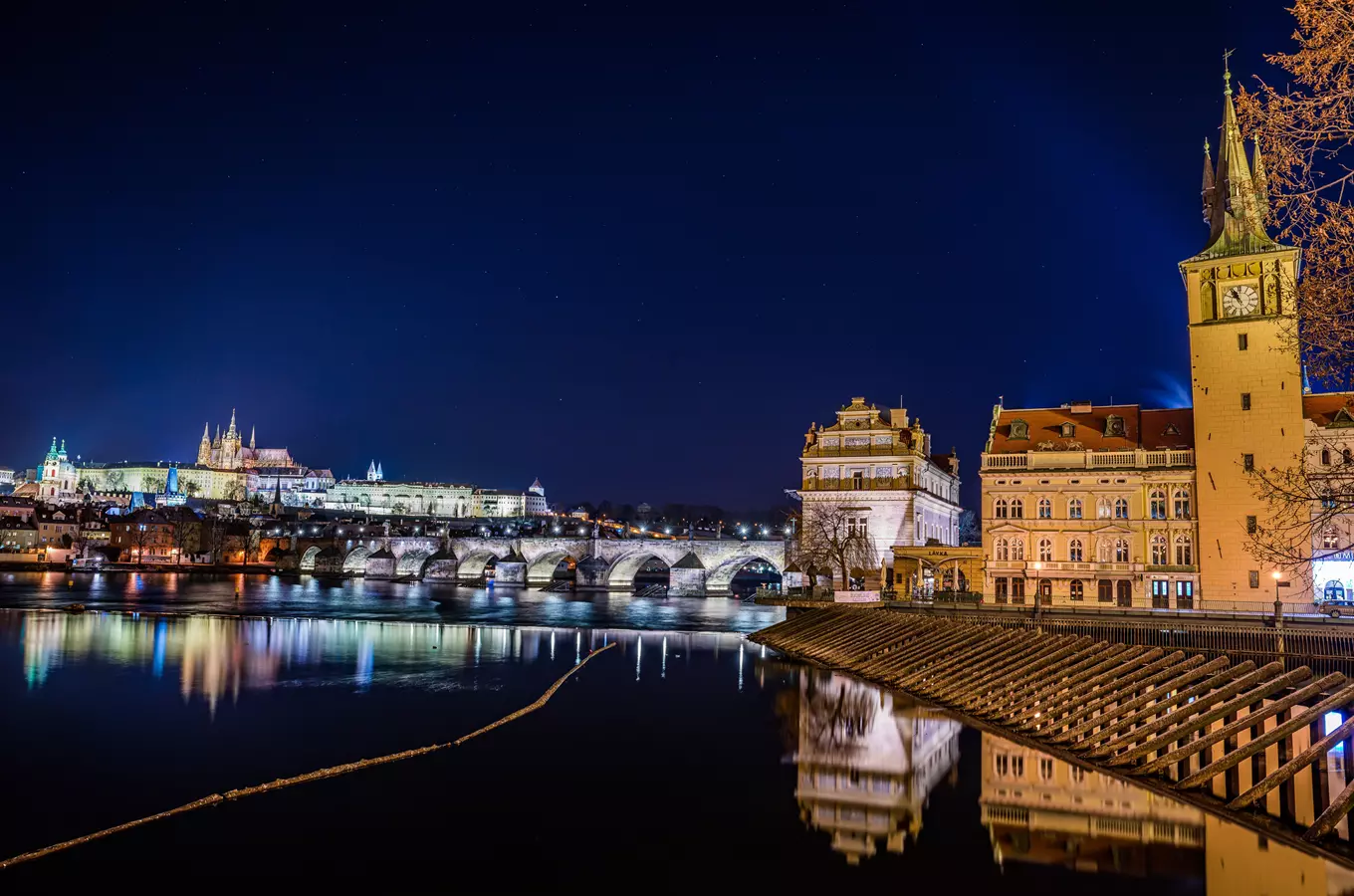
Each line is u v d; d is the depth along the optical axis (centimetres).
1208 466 8231
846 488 11744
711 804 3481
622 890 2711
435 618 12319
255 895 2695
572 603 16100
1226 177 8406
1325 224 2559
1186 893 2619
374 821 3294
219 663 7125
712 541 19062
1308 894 2558
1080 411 9594
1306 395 8456
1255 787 3312
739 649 8719
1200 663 4409
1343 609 6931
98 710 5119
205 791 3628
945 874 2802
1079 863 2852
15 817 3309
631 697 5806
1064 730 4431
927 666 6081
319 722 4906
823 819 3300
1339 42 2314
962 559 10194
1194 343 8369
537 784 3753
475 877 2822
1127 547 8656
